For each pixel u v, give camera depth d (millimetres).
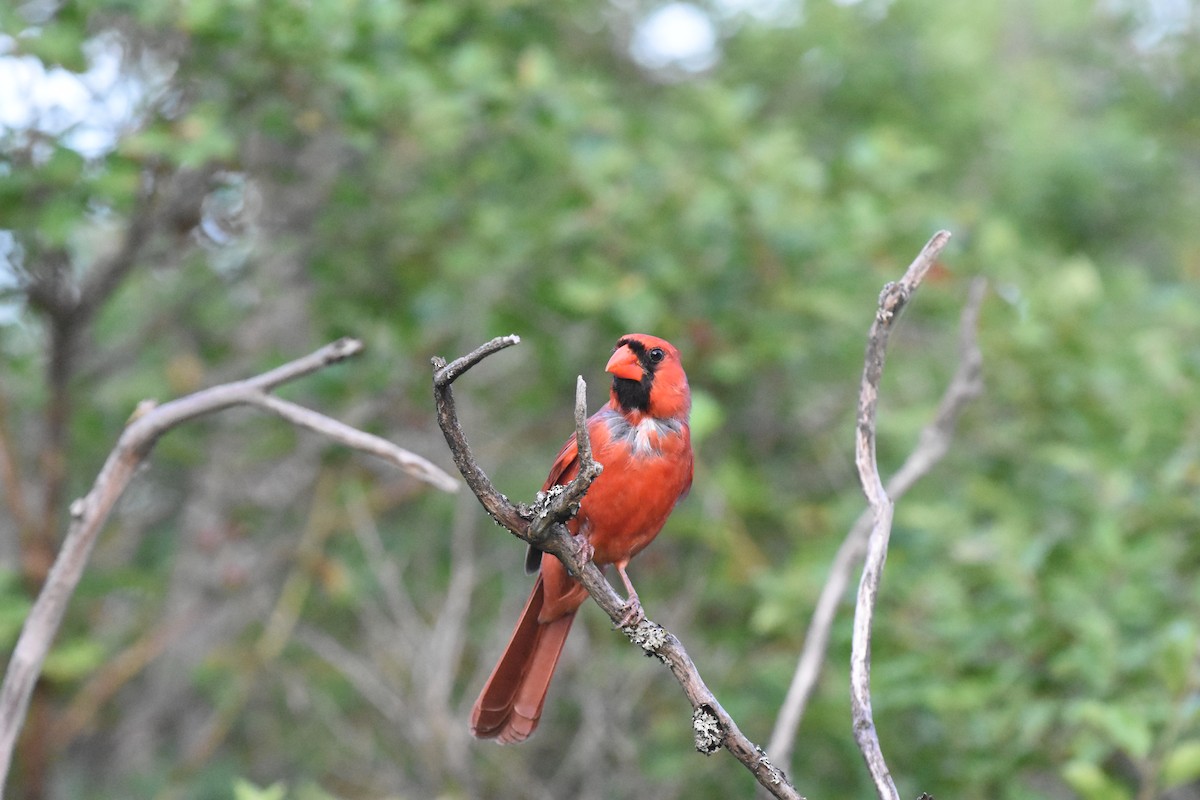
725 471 11008
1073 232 14781
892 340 13008
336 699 12938
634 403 6980
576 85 11414
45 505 10492
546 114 10922
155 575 12938
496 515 5121
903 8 15359
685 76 15453
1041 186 14477
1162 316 12227
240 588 12367
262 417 12898
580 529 6969
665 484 6910
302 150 12633
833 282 11883
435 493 12781
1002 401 12086
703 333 11570
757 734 10641
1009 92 15688
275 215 12617
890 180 11914
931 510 10062
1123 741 7402
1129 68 17375
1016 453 11906
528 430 13250
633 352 6980
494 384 13539
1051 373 11461
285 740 13133
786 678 10062
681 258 11766
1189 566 10180
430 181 11797
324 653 12055
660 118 13211
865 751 5156
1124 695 8438
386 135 11680
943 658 9273
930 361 12883
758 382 12906
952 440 12109
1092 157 14445
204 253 12992
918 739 10062
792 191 11797
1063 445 11195
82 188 9375
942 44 15195
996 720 8891
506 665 6719
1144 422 10500
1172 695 7832
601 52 14945
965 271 12141
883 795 5047
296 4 9609
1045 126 14820
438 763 10914
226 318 13516
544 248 11602
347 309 11578
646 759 11094
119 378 13898
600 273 10938
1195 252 14203
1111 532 9203
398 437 12930
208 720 14102
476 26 12039
